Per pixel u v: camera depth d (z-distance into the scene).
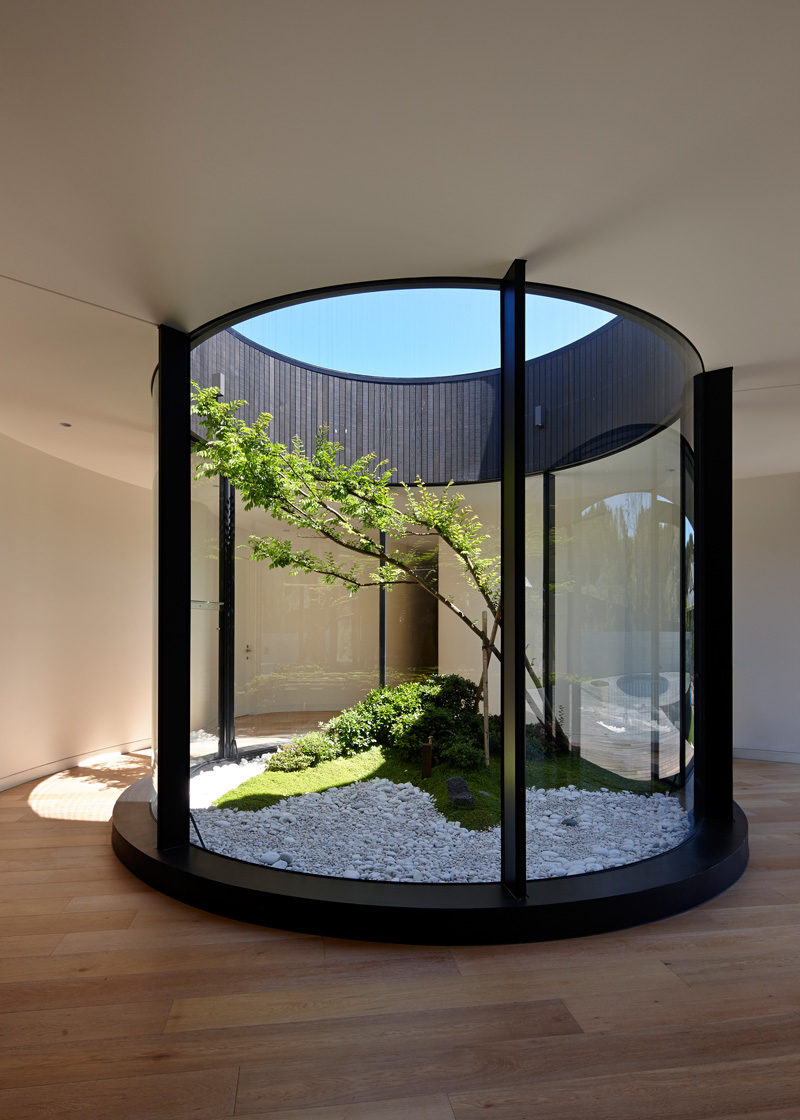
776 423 5.30
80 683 6.54
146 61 1.89
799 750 6.92
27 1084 2.00
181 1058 2.11
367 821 3.42
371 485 3.50
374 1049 2.15
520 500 3.00
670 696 3.79
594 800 3.44
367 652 3.56
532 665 3.28
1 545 5.59
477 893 2.99
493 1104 1.91
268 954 2.75
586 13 1.73
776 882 3.54
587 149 2.26
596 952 2.76
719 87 1.99
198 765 3.80
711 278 3.12
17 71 1.92
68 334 3.70
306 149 2.25
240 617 3.83
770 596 7.12
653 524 3.67
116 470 6.64
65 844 4.19
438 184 2.44
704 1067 2.07
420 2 1.70
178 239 2.79
